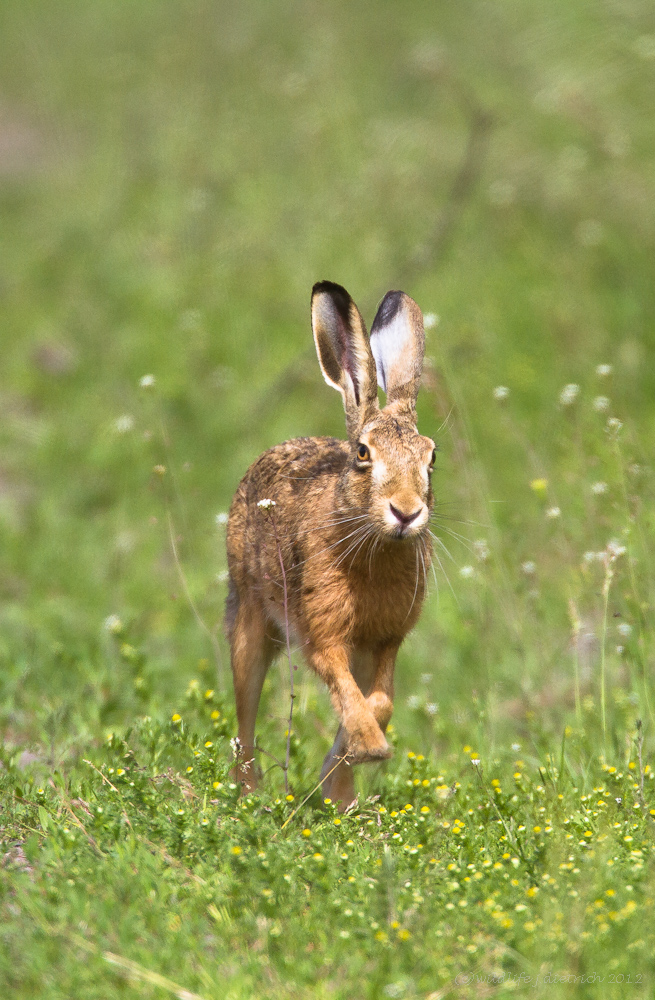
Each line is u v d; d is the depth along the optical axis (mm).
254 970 5297
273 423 16453
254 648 8805
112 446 16484
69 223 22594
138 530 14883
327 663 8086
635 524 9680
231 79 24688
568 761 8344
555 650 10523
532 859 6359
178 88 25219
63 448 16812
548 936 5418
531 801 7355
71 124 27234
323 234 19312
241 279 19234
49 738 8844
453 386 12305
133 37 30125
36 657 11203
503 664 10758
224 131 22766
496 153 19297
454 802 7465
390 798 7676
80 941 5430
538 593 10469
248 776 8031
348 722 7734
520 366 15773
